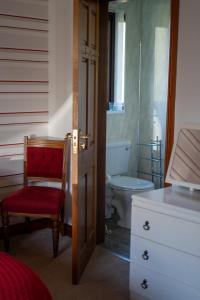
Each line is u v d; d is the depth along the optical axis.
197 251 2.09
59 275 2.93
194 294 2.13
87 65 2.88
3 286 1.45
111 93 4.29
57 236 3.20
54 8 3.57
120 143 4.24
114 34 4.21
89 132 3.06
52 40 3.62
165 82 4.27
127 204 3.94
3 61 3.42
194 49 2.49
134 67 4.44
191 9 2.48
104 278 2.90
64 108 3.61
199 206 2.17
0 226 3.53
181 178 2.51
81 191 2.82
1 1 3.33
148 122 4.52
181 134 2.57
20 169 3.67
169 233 2.21
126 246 3.50
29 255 3.26
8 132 3.54
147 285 2.38
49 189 3.48
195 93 2.52
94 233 3.38
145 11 4.36
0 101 3.46
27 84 3.59
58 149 3.51
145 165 4.62
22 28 3.48
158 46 4.28
